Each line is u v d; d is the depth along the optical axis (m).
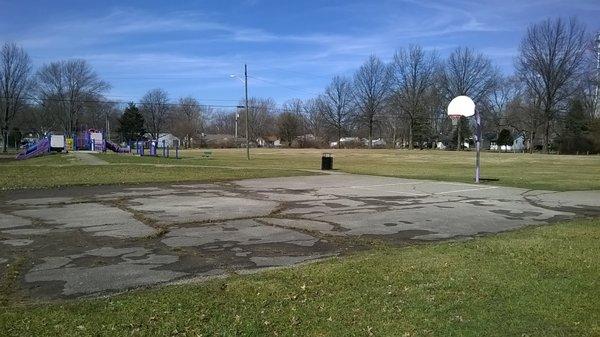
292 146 114.38
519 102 93.75
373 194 17.77
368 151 82.25
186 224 11.03
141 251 8.32
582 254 7.80
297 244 8.96
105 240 9.23
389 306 5.33
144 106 133.75
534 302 5.48
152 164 34.34
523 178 26.61
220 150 88.00
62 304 5.41
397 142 114.62
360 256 7.79
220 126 153.25
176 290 5.88
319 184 21.70
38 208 13.59
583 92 81.88
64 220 11.53
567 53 80.88
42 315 4.99
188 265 7.38
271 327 4.73
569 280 6.34
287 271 6.73
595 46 79.12
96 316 4.95
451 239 9.66
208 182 22.20
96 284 6.35
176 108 136.50
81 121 115.62
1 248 8.52
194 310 5.14
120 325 4.71
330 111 114.06
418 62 101.38
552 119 83.25
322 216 12.40
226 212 12.94
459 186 21.33
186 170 28.67
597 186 21.77
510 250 8.09
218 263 7.51
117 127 127.31
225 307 5.25
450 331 4.68
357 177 26.16
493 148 107.38
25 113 104.88
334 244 8.98
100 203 14.70
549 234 9.68
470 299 5.58
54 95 105.25
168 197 16.31
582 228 10.45
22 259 7.71
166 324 4.74
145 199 15.73
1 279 6.57
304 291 5.83
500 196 17.55
